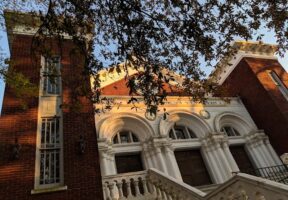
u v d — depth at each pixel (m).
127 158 15.46
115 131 15.95
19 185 10.25
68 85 13.59
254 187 6.67
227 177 15.65
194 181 15.73
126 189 11.66
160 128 16.30
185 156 16.67
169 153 15.47
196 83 11.36
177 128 17.78
